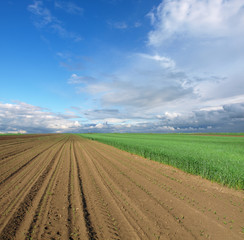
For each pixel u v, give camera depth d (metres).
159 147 16.02
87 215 4.57
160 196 5.96
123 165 11.62
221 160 9.57
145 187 6.95
